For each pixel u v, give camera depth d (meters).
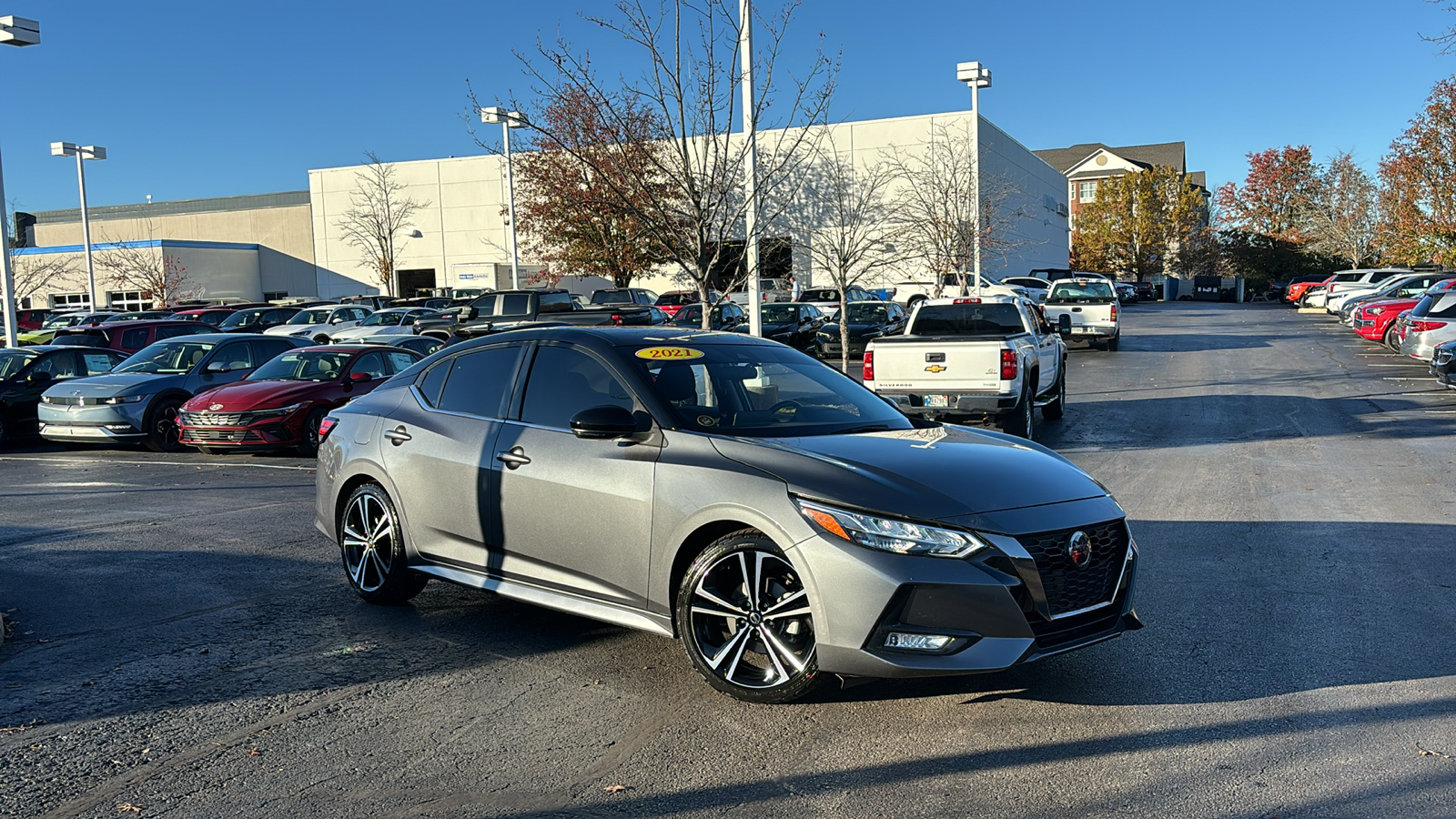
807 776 3.92
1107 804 3.67
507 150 32.94
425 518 5.90
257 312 32.34
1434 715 4.42
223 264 55.66
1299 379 20.72
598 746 4.22
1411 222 42.72
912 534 4.21
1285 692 4.73
